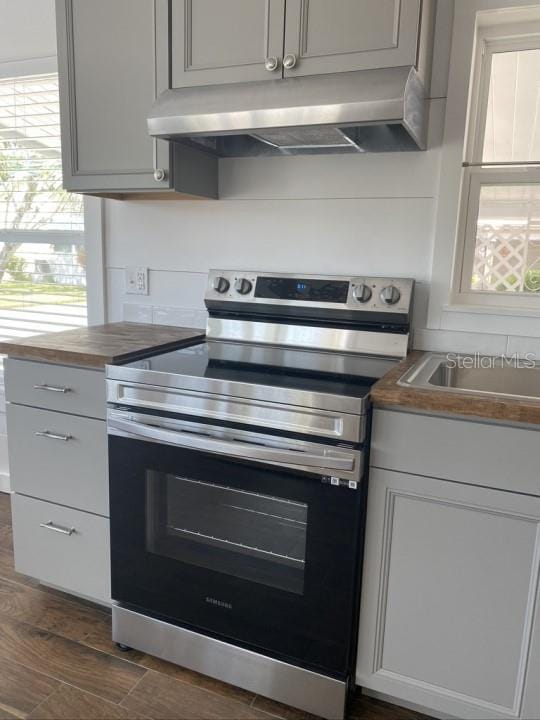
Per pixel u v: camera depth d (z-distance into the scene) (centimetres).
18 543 199
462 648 140
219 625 160
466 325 183
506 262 189
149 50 178
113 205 231
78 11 187
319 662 149
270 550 151
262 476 145
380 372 160
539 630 131
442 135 176
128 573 171
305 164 196
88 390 172
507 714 138
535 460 124
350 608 143
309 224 199
